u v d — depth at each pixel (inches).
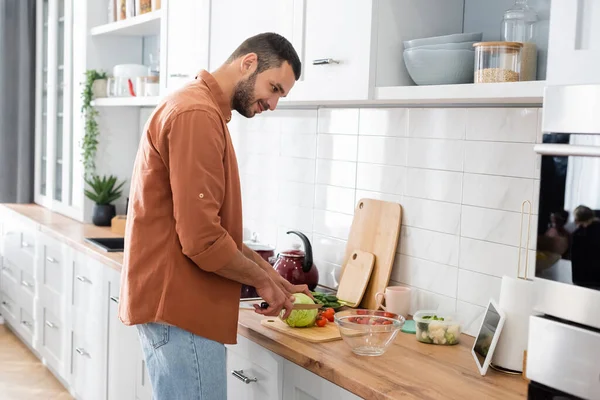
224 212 83.5
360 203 111.1
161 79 140.1
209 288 83.2
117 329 131.7
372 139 109.7
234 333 85.8
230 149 83.3
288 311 89.4
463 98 77.9
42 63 207.9
